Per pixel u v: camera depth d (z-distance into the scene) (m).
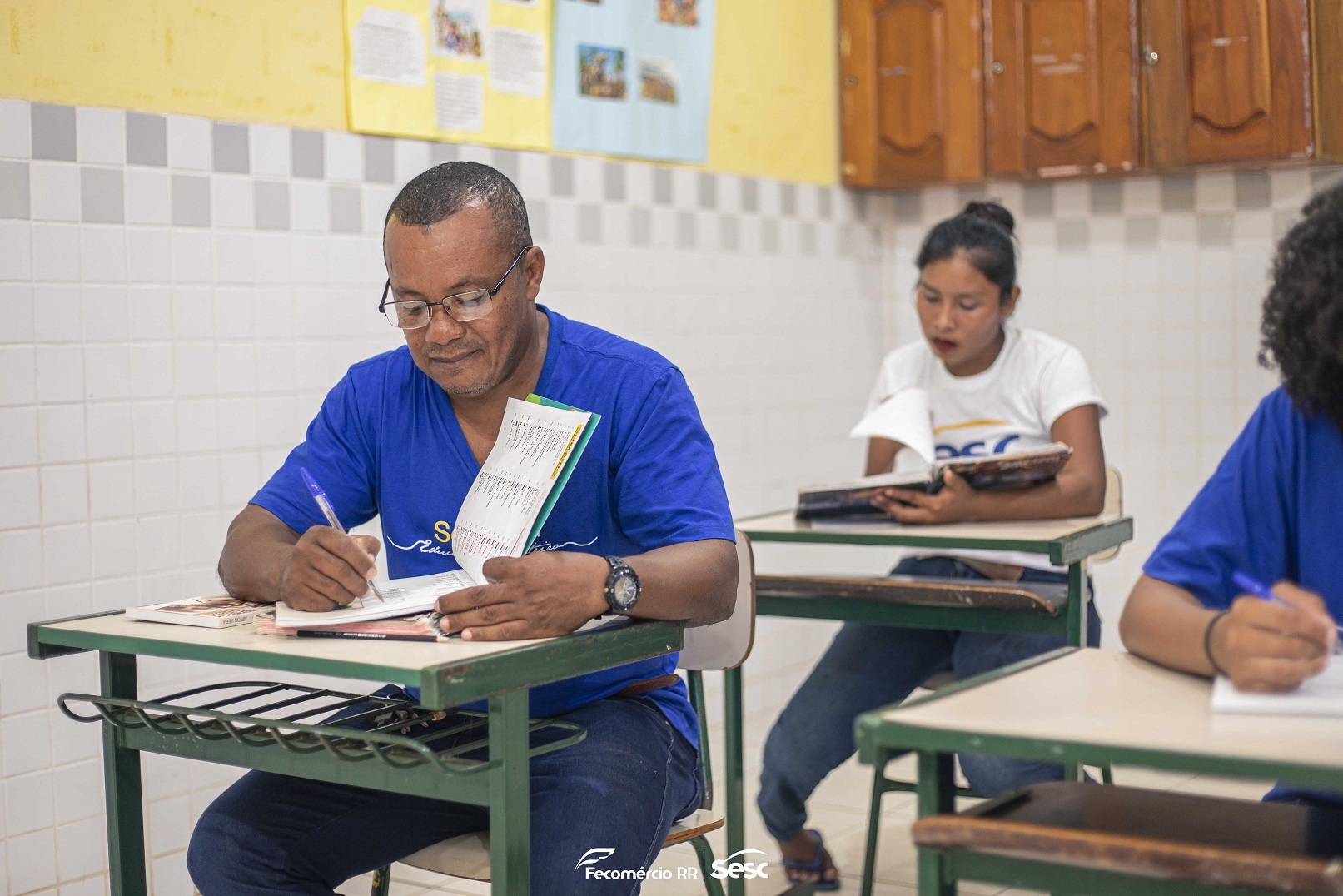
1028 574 2.51
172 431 2.47
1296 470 1.27
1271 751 0.93
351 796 1.60
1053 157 3.83
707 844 1.80
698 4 3.59
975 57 3.93
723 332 3.73
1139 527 3.97
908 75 4.04
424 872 2.68
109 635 1.45
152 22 2.43
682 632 1.50
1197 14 3.58
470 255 1.53
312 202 2.69
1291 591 1.11
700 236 3.65
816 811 3.03
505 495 1.56
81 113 2.33
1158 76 3.65
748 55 3.80
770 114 3.89
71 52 2.32
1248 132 3.54
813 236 4.05
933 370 2.77
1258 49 3.51
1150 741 0.97
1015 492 2.38
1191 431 3.88
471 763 1.32
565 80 3.22
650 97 3.46
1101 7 3.72
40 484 2.29
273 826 1.56
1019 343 2.69
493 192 1.58
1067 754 0.98
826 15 4.12
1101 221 3.97
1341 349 1.17
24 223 2.26
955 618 2.18
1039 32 3.82
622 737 1.57
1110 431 4.00
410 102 2.87
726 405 3.74
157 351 2.45
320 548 1.43
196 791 2.54
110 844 1.62
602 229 3.34
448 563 1.69
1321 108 3.48
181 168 2.47
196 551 2.52
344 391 1.79
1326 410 1.23
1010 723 1.03
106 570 2.38
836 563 4.20
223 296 2.55
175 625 1.49
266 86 2.61
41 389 2.29
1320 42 3.46
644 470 1.64
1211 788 2.95
